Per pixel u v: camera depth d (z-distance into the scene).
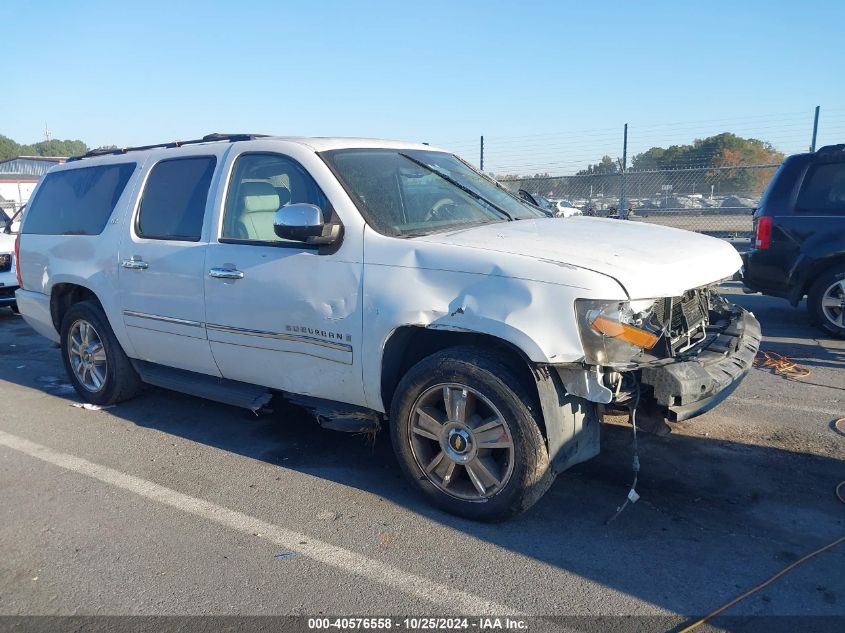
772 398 5.34
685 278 3.49
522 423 3.35
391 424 3.81
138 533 3.63
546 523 3.59
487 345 3.58
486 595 3.00
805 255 7.20
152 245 4.84
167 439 4.95
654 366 3.25
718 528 3.48
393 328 3.61
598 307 3.14
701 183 17.39
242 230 4.37
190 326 4.64
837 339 7.20
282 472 4.33
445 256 3.51
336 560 3.31
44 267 5.84
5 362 7.42
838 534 3.40
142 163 5.20
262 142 4.41
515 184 18.55
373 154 4.46
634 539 3.41
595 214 18.48
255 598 3.04
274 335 4.15
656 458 4.29
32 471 4.46
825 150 7.20
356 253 3.78
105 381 5.58
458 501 3.64
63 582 3.21
